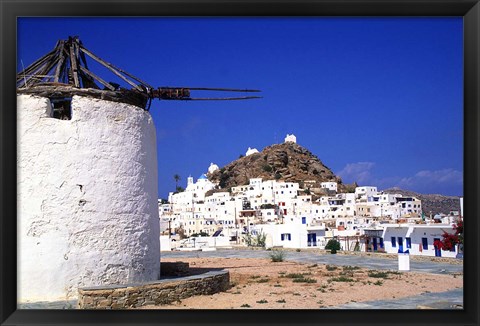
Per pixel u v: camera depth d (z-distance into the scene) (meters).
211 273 15.16
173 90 14.71
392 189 109.25
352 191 129.88
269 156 149.88
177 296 12.79
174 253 38.50
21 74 13.36
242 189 121.94
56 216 11.88
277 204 97.69
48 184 11.90
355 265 23.86
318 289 15.64
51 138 12.06
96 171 12.51
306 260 27.50
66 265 11.85
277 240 46.22
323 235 43.38
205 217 93.81
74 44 14.05
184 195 119.06
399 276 19.19
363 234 37.84
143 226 13.42
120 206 12.83
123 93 13.62
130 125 13.35
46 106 12.16
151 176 14.12
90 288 11.23
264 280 17.81
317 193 121.19
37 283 11.55
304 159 153.00
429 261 25.61
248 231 55.72
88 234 12.21
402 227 32.53
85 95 12.76
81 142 12.38
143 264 13.28
